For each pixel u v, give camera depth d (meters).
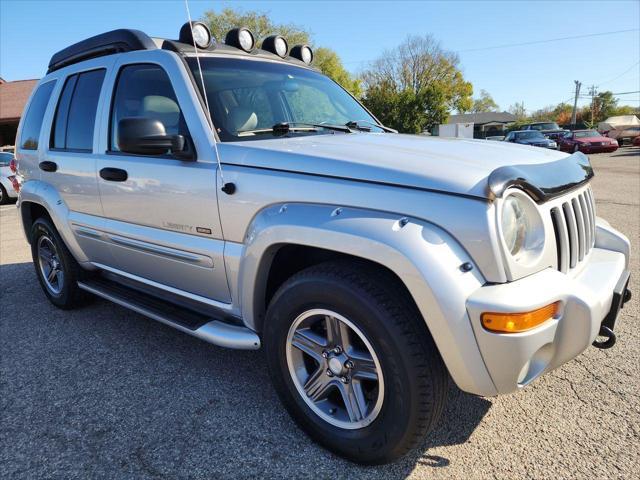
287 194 2.12
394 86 48.41
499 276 1.75
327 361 2.10
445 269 1.72
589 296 1.86
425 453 2.16
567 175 2.23
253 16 31.67
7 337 3.58
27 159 3.98
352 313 1.91
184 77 2.60
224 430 2.36
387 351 1.84
